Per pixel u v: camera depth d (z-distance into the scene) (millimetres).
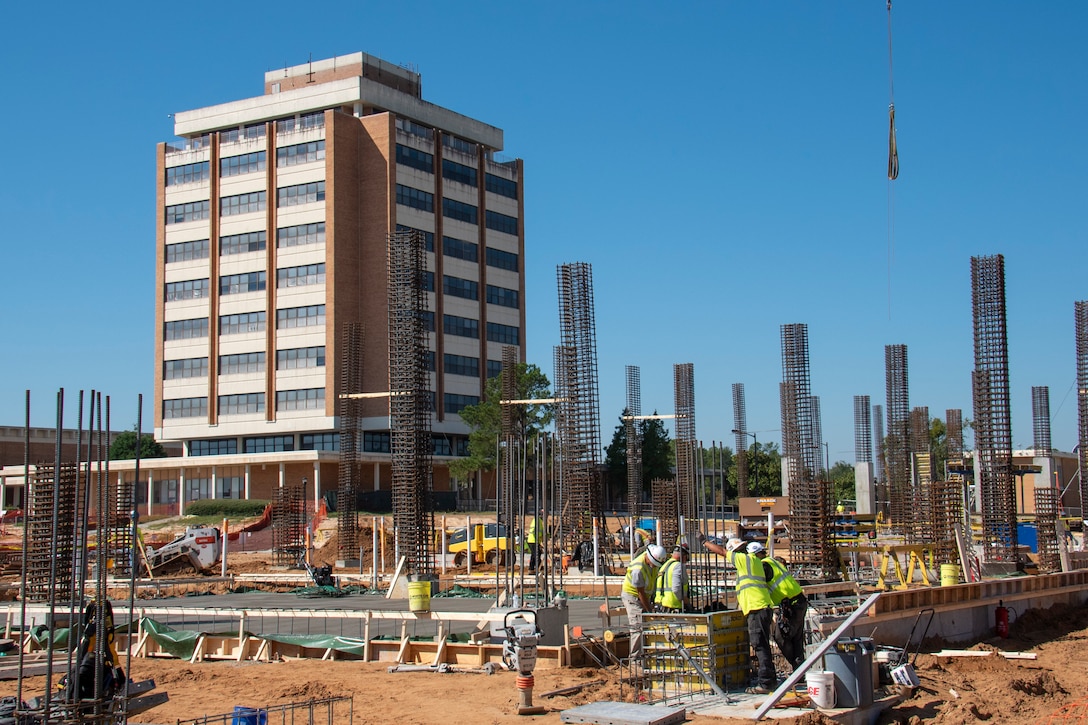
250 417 84312
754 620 15555
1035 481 50406
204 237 87500
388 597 33344
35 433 92062
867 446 62656
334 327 82250
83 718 11836
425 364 39156
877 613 20438
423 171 88438
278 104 88250
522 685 15406
